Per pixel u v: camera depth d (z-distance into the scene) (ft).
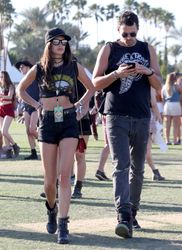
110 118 25.90
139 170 26.78
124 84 25.76
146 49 26.20
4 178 43.39
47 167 25.32
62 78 24.93
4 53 154.61
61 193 24.85
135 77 25.79
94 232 26.58
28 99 25.50
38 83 25.32
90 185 40.34
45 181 25.66
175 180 43.24
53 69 24.90
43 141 25.14
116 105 25.81
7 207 32.07
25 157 57.16
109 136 25.91
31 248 23.59
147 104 26.20
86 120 34.40
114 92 25.89
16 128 113.39
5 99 57.00
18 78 148.05
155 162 55.62
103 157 42.39
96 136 83.51
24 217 29.45
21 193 36.58
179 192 37.70
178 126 77.41
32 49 269.44
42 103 25.17
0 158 57.77
